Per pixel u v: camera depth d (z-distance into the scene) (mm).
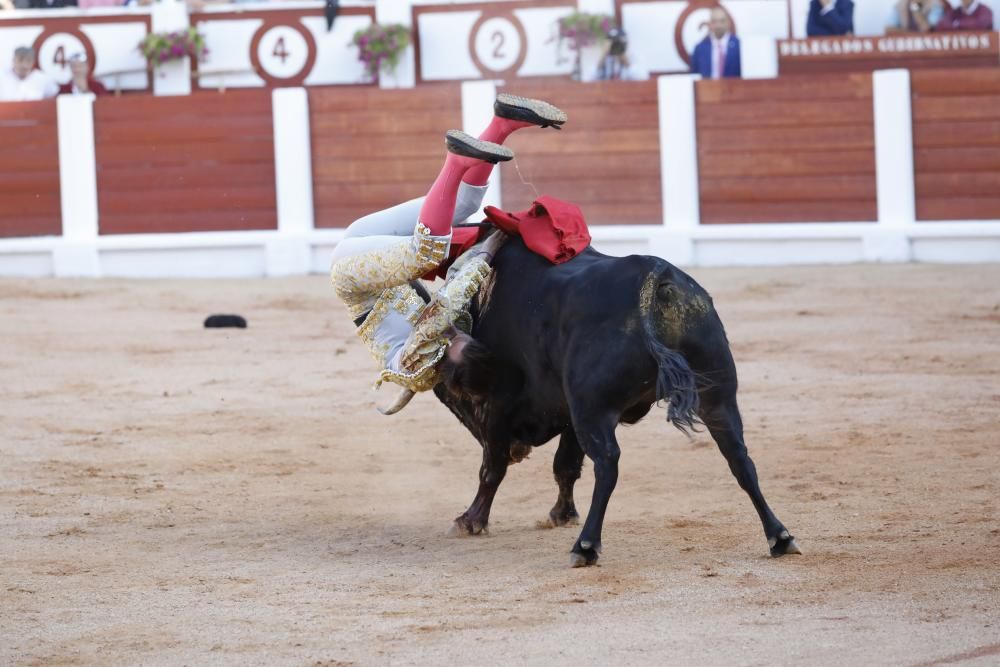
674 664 10898
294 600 13289
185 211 47281
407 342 15672
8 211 47250
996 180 44344
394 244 15469
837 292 37719
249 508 17844
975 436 20734
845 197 45281
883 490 17625
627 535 15766
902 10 46688
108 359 29688
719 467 19484
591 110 45969
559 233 15070
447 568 14547
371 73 49188
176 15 49562
